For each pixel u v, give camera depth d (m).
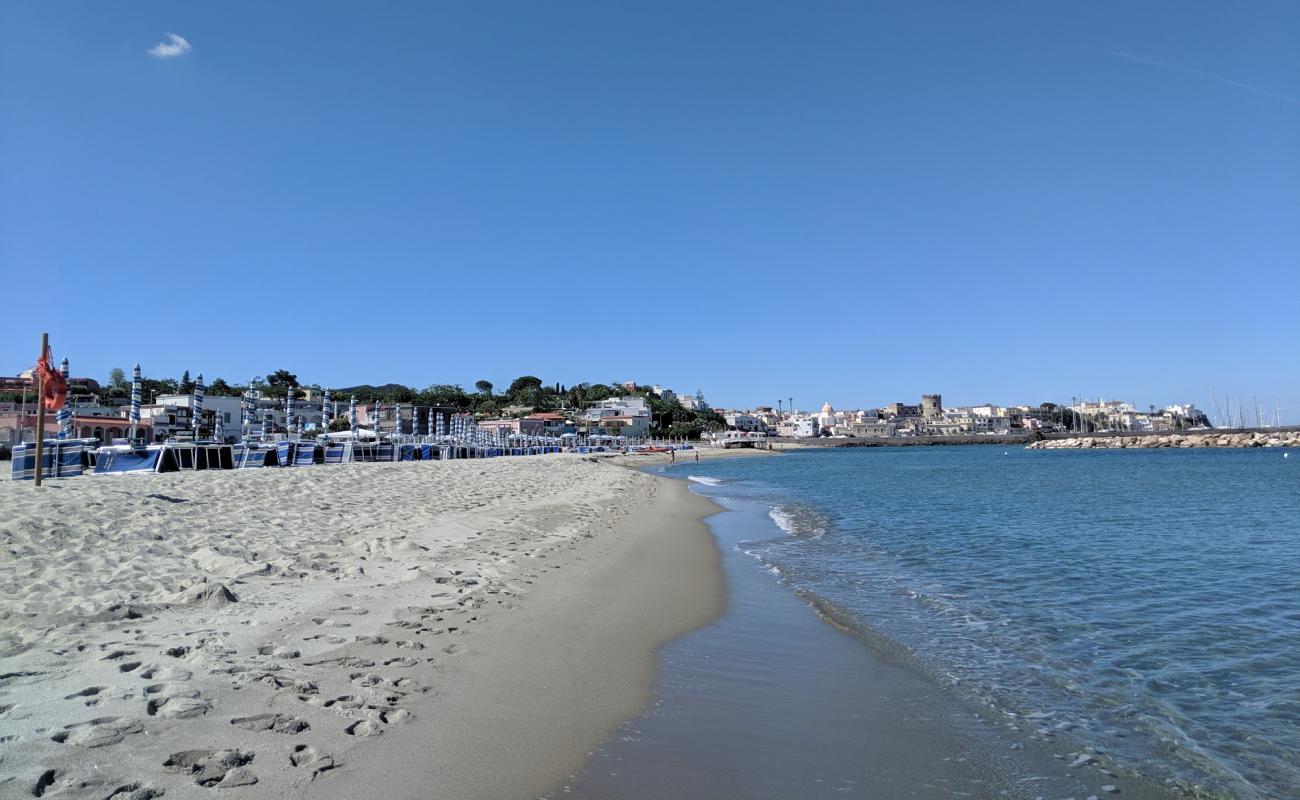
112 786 3.62
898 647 8.30
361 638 6.63
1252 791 5.00
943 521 22.50
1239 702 6.68
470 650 6.71
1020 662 7.80
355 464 36.69
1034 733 5.89
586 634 7.93
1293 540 17.77
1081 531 19.69
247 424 37.41
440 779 4.24
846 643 8.41
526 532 15.41
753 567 13.74
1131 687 7.05
